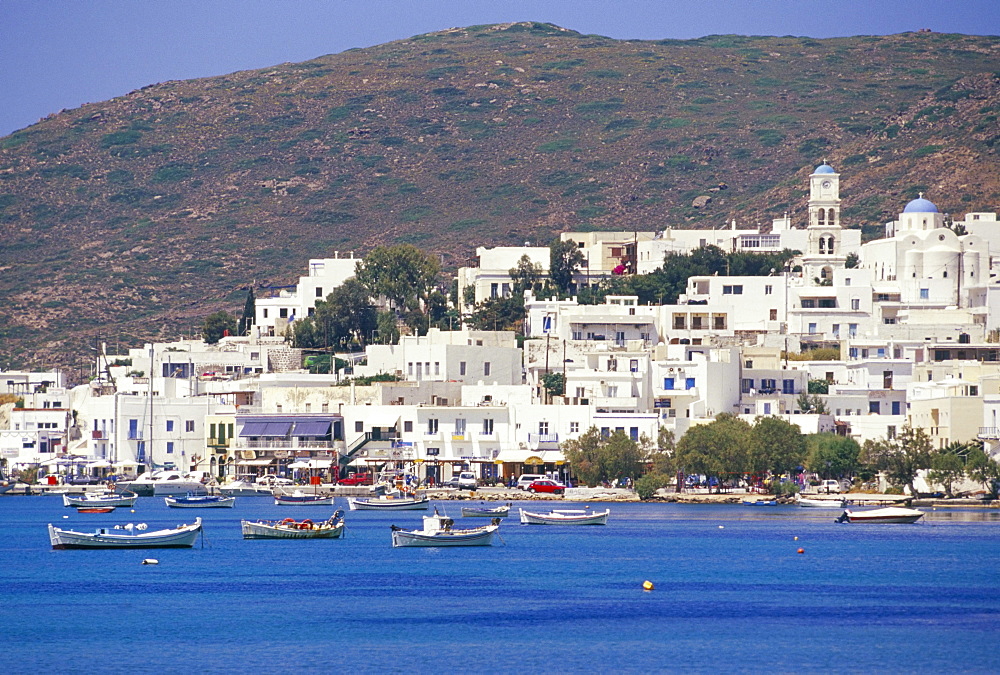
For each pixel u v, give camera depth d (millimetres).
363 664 182250
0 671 179125
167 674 177250
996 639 198375
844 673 178875
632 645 193750
